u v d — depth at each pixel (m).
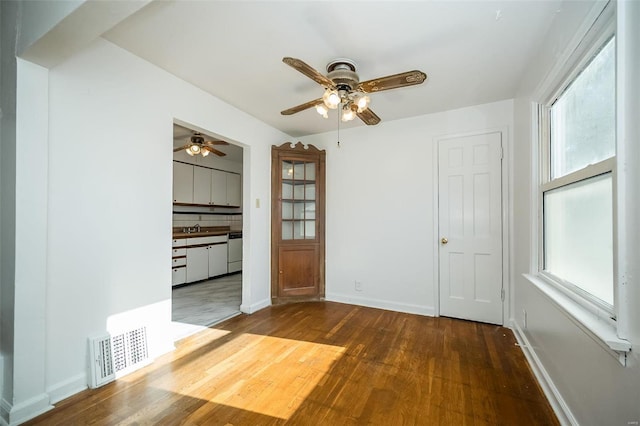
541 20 1.69
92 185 1.84
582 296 1.41
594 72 1.39
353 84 2.01
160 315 2.27
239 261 5.93
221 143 3.66
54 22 1.32
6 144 1.53
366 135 3.61
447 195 3.14
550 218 1.93
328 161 3.87
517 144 2.63
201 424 1.49
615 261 1.03
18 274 1.50
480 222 2.98
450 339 2.55
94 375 1.79
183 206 5.37
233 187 6.22
